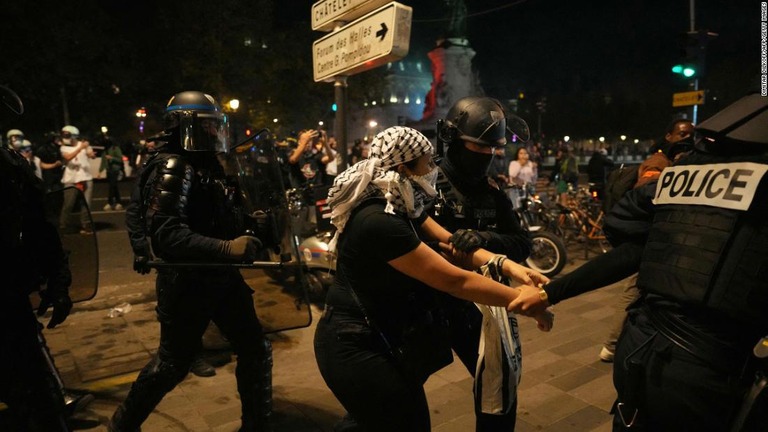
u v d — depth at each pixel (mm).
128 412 2527
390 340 1924
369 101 26688
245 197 3623
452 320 2252
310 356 4105
